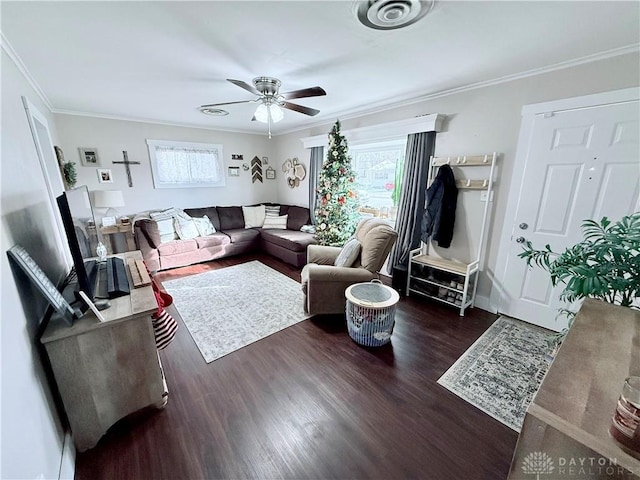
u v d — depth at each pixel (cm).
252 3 139
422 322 266
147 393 155
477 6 141
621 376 82
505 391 180
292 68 224
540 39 176
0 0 131
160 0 135
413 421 158
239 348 225
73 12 144
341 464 135
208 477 129
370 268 261
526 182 246
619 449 61
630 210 201
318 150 468
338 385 185
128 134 420
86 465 134
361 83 261
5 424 83
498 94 252
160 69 224
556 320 223
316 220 394
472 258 293
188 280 370
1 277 101
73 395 133
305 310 283
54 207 228
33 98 245
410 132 317
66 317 128
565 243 233
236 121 444
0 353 89
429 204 302
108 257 231
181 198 486
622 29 163
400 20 153
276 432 151
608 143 203
